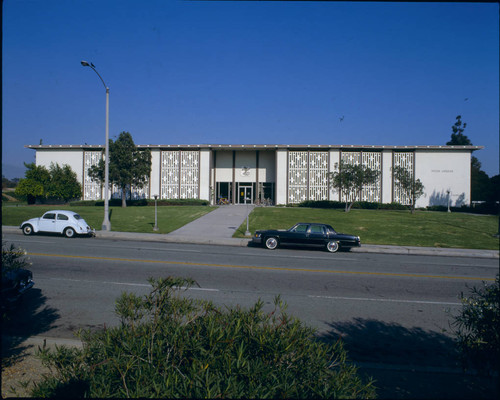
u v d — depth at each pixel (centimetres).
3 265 494
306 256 1453
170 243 1739
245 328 307
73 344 525
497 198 4681
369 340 597
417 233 2200
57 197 4031
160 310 339
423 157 4000
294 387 254
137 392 242
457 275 1147
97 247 1502
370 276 1087
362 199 3994
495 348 385
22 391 362
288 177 4053
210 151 4106
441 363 525
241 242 1781
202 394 242
